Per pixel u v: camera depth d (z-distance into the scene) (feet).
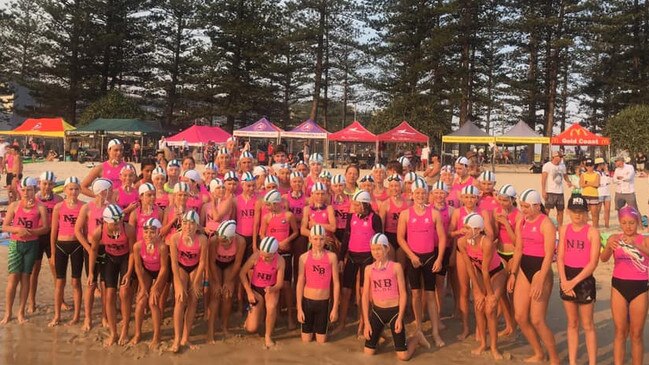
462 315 23.03
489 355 20.56
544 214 19.74
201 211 24.89
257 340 21.83
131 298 21.67
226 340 21.70
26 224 22.86
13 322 22.77
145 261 20.67
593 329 18.74
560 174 45.06
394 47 153.89
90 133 127.24
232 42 157.48
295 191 25.50
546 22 144.46
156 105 179.73
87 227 22.39
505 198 20.63
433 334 22.00
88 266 22.68
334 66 174.29
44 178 23.73
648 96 150.71
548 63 156.04
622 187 45.60
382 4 152.66
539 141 106.63
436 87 149.48
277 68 155.02
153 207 21.89
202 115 162.61
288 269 23.41
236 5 156.35
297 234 24.17
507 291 21.43
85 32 156.66
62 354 19.63
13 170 50.52
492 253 20.58
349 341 21.98
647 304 17.84
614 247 18.22
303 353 20.53
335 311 21.35
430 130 143.84
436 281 23.13
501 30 149.89
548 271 19.21
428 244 22.11
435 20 150.10
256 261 21.83
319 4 157.99
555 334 22.81
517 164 154.40
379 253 20.11
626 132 132.05
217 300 21.97
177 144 114.01
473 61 152.05
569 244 18.83
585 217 18.52
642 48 152.56
